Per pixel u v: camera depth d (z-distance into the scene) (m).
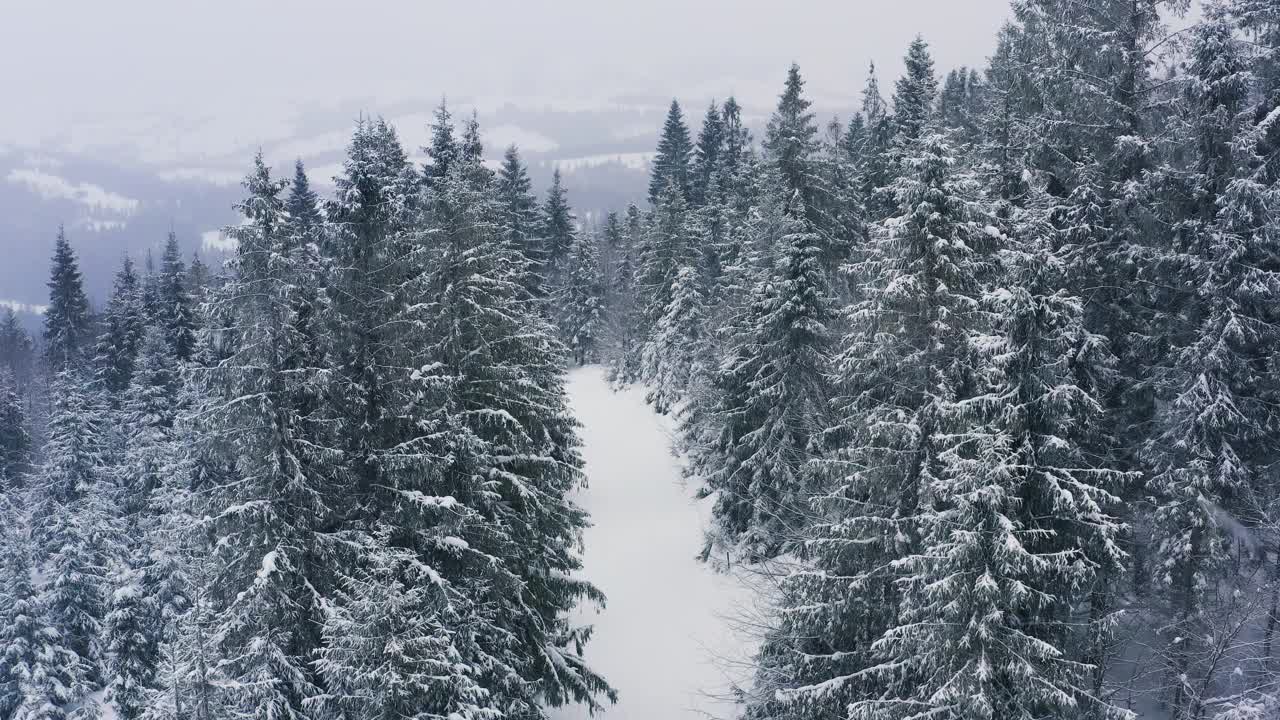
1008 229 16.47
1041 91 19.44
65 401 40.97
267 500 13.86
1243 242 15.80
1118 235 17.19
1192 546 15.66
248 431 13.78
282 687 13.52
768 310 24.03
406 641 11.51
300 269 14.34
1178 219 17.41
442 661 12.02
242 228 13.80
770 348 23.75
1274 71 17.91
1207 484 15.38
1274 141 17.62
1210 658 14.40
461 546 14.73
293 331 14.26
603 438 44.84
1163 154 17.84
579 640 20.84
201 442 14.17
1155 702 15.84
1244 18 17.45
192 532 13.80
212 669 12.41
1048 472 11.32
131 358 52.16
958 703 10.73
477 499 16.06
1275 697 13.07
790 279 22.73
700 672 22.09
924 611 11.74
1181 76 17.42
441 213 17.16
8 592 29.28
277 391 14.02
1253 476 17.17
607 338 67.69
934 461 13.20
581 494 36.41
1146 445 16.92
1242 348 16.73
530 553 18.14
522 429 17.17
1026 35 19.73
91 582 31.53
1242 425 16.05
